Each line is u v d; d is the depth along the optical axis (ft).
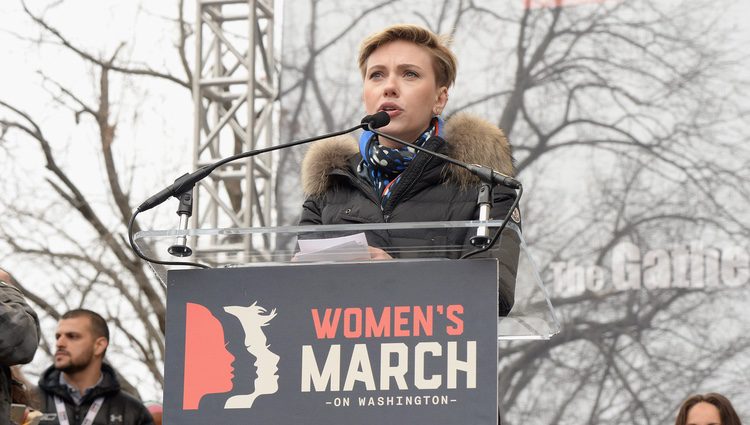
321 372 9.53
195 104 34.71
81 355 24.77
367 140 13.28
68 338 24.84
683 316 27.25
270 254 10.07
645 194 27.66
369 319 9.56
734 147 27.20
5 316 13.85
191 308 9.81
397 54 13.24
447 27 28.91
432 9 29.01
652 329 27.45
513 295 10.35
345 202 13.26
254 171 34.65
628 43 28.14
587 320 27.94
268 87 35.42
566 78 28.35
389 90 13.07
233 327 9.72
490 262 9.53
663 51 27.86
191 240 12.59
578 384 28.04
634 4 28.19
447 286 9.53
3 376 14.07
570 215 27.99
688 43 27.73
